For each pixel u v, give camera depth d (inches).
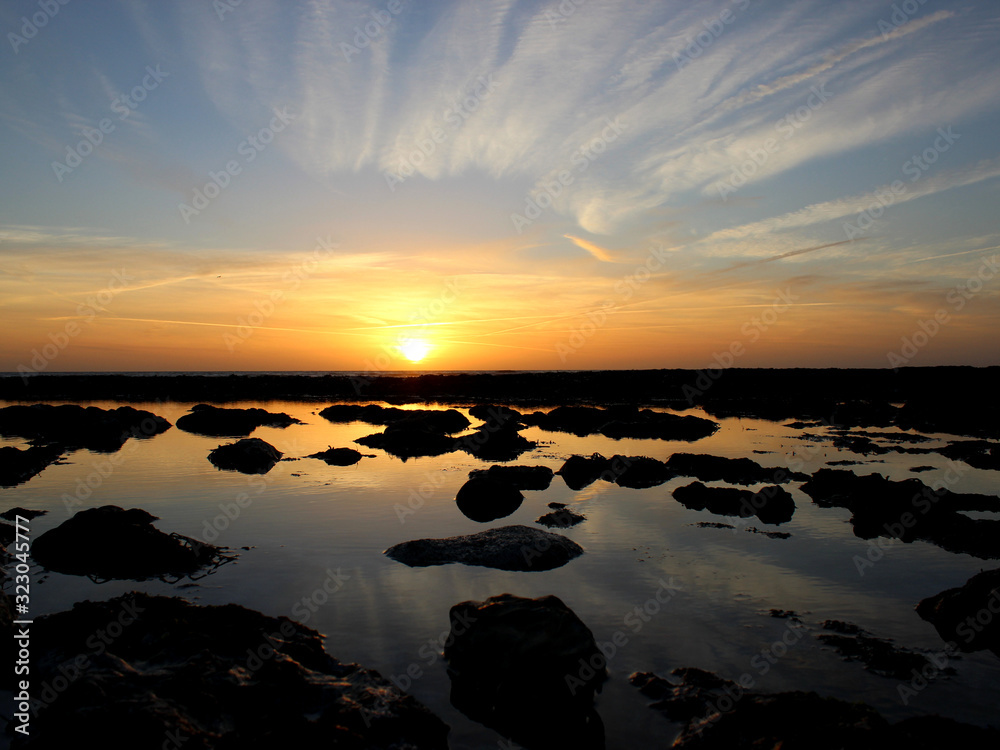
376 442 1179.9
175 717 243.8
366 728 254.5
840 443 1214.3
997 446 1040.2
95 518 499.2
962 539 541.3
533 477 828.0
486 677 299.3
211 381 3080.7
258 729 254.1
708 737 253.8
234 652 309.4
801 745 231.5
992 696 295.1
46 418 1453.0
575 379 3329.2
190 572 456.1
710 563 488.1
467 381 3154.5
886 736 229.1
